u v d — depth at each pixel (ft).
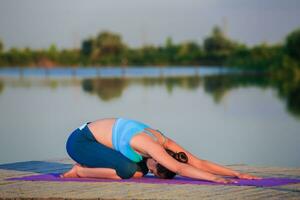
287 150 40.24
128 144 22.90
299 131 49.60
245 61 214.28
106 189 21.34
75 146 23.54
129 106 72.28
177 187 21.48
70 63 271.69
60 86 116.88
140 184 22.08
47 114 63.72
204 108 70.13
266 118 59.36
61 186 21.99
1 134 48.16
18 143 43.50
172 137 45.60
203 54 255.50
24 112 66.03
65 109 68.90
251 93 95.20
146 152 22.77
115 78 160.97
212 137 45.60
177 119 58.23
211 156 37.52
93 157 23.25
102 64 273.54
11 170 26.00
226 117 60.29
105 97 86.74
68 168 26.55
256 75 180.04
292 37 155.02
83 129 23.72
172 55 271.28
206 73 205.77
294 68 156.35
